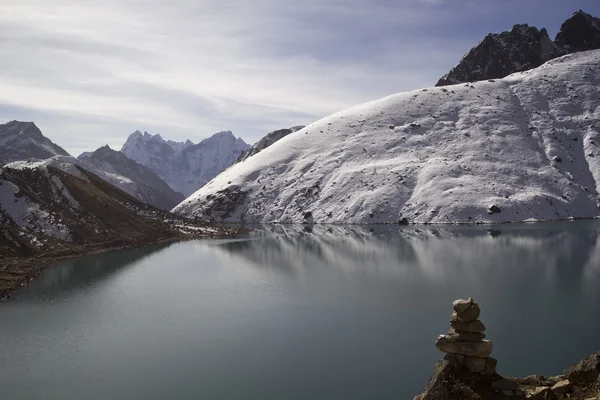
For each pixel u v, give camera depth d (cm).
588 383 2122
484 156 17500
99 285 6431
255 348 3894
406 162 17825
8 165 11500
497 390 2144
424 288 5881
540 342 3881
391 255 8588
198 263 8225
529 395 2112
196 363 3612
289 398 2991
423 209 15162
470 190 15388
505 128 19025
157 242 11219
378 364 3525
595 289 5594
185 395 3092
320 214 16838
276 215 17962
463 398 2097
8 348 3997
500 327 4291
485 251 8638
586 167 16900
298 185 18938
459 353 2250
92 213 11106
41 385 3291
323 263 7981
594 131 18388
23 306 5350
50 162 13100
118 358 3738
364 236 11919
